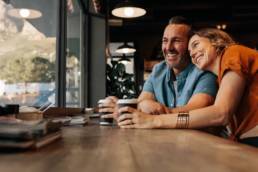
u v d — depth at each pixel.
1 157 0.64
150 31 10.85
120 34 10.84
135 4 5.34
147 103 1.67
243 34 10.86
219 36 1.79
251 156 0.69
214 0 8.44
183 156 0.68
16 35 2.63
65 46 3.76
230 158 0.66
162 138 1.06
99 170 0.52
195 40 1.89
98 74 5.95
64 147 0.81
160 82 2.23
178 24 2.21
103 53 6.00
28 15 2.89
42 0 3.24
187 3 8.57
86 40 5.82
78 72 5.23
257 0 8.34
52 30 3.57
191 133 1.25
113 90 6.52
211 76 1.84
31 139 0.71
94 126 1.67
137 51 10.89
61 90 3.65
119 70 6.83
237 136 1.60
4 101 2.38
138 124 1.51
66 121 1.70
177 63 2.14
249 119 1.57
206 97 1.78
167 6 8.55
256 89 1.57
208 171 0.53
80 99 5.51
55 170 0.52
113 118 1.74
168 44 2.18
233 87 1.52
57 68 3.64
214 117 1.48
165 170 0.53
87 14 5.91
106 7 6.14
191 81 1.96
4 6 2.45
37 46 3.07
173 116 1.50
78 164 0.57
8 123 0.87
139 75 10.71
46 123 0.85
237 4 8.54
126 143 0.91
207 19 9.05
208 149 0.79
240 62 1.55
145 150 0.77
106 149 0.78
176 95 2.15
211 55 1.80
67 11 4.08
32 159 0.62
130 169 0.54
